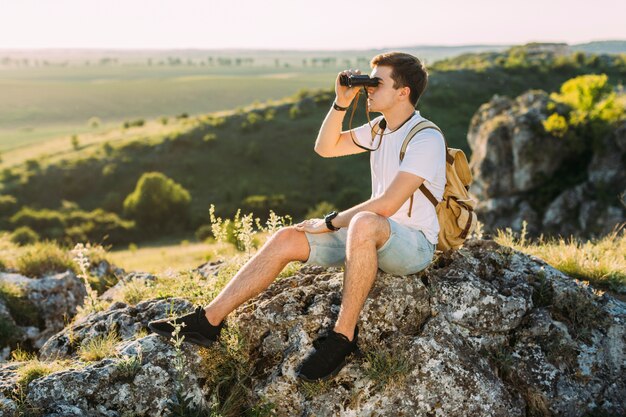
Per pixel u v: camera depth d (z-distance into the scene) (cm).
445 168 360
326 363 330
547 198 3381
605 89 3378
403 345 356
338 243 360
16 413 311
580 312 398
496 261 427
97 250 977
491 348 382
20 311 687
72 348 403
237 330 367
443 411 340
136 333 397
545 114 3462
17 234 5675
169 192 7175
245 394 356
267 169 9681
